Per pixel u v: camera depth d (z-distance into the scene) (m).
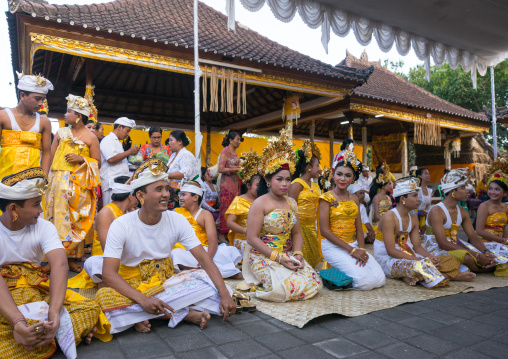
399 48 3.64
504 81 18.97
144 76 12.30
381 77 17.56
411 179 4.14
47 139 4.09
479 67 4.43
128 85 12.63
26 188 2.14
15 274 2.30
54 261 2.28
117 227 2.61
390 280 4.18
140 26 8.24
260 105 13.74
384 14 3.32
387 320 2.89
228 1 3.14
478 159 17.64
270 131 16.97
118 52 7.61
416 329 2.70
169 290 2.70
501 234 4.89
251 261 3.64
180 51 8.16
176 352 2.28
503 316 2.99
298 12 3.13
